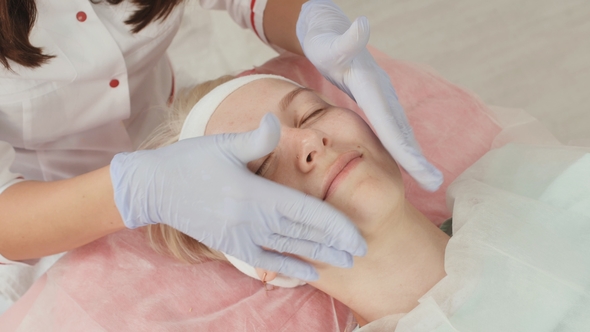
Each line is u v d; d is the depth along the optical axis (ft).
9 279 4.71
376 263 3.45
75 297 3.95
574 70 7.15
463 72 7.35
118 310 3.87
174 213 3.11
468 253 3.33
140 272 4.07
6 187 3.67
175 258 4.18
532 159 3.94
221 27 6.64
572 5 7.77
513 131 4.81
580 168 3.56
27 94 3.84
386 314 3.58
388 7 8.04
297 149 3.22
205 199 3.04
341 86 3.72
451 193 4.07
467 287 3.23
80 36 3.84
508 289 3.16
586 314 2.98
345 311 4.03
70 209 3.43
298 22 4.10
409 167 3.27
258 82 3.78
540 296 3.09
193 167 3.05
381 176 3.19
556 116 6.80
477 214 3.48
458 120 4.97
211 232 3.13
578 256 3.15
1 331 3.93
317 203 3.00
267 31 4.90
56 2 3.73
